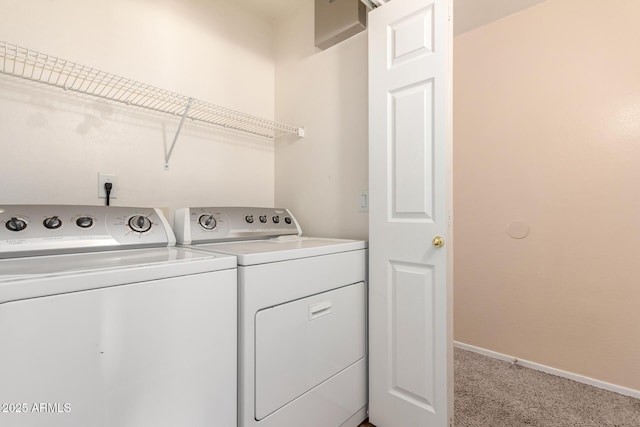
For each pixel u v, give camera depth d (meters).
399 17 1.40
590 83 1.90
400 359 1.38
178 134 1.67
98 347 0.72
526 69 2.14
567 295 1.98
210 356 0.92
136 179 1.58
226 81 1.95
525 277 2.14
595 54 1.88
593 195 1.89
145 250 1.19
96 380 0.72
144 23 1.60
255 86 2.12
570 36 1.97
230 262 0.99
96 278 0.72
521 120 2.16
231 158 1.99
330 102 1.90
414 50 1.35
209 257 0.97
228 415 0.97
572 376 1.93
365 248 1.54
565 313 1.98
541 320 2.07
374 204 1.49
